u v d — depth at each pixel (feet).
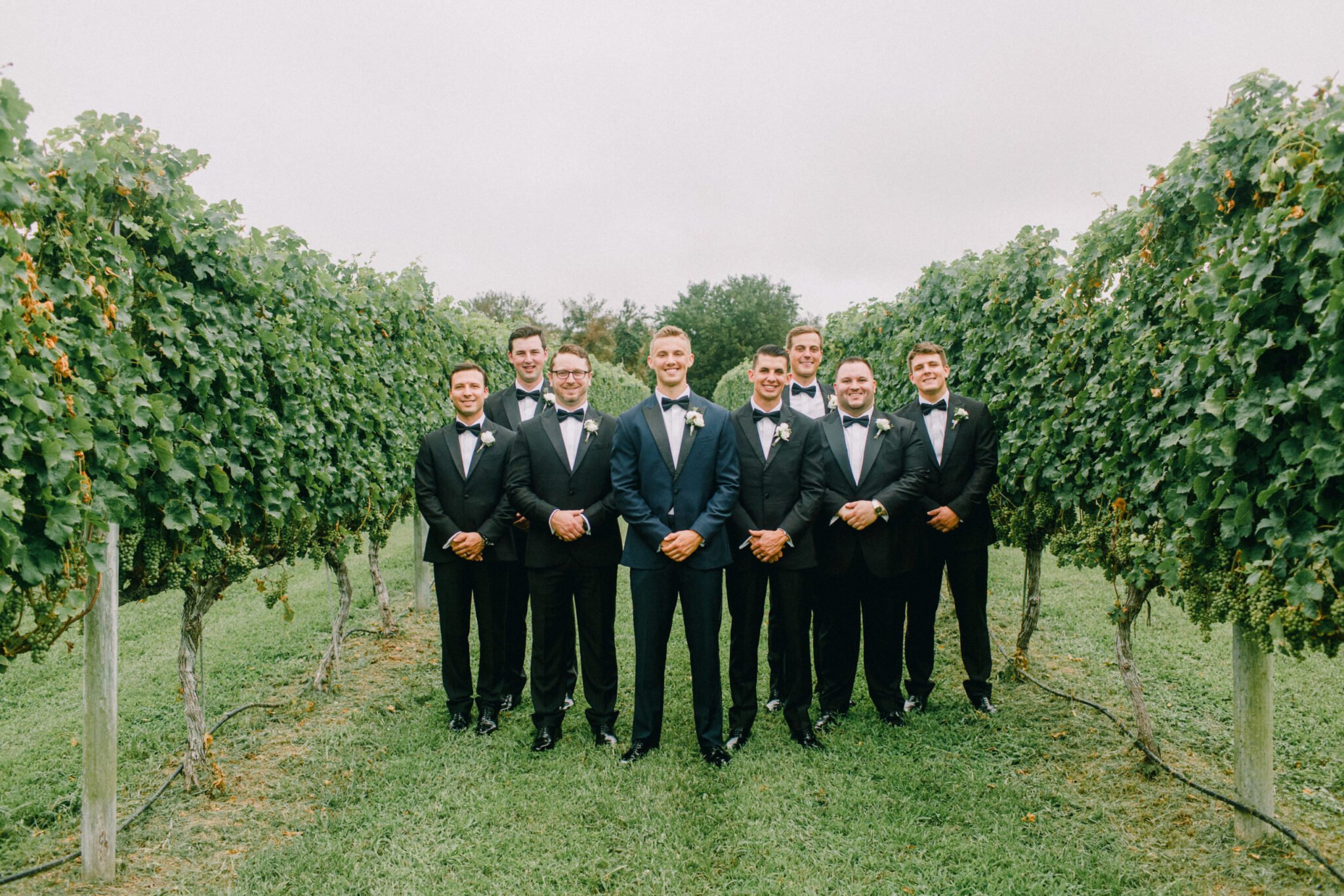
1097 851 9.73
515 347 16.46
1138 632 18.52
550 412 13.57
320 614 22.65
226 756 12.95
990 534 14.32
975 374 17.94
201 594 11.74
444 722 14.17
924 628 14.26
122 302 9.32
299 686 16.57
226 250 11.47
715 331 177.58
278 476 12.58
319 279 15.96
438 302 24.75
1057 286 14.53
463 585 13.96
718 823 10.55
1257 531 8.42
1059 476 13.61
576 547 13.01
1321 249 7.41
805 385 16.33
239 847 10.28
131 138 9.63
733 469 12.48
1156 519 10.95
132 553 9.83
